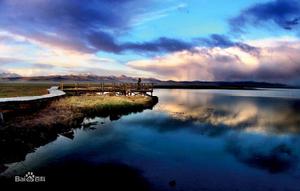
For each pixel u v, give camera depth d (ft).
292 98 226.79
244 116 94.27
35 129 48.52
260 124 76.33
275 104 153.38
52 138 49.39
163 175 33.17
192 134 59.31
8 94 101.35
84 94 122.72
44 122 54.24
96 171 33.65
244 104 149.69
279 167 37.88
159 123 72.69
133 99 125.08
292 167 37.93
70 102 87.30
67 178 30.96
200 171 35.17
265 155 43.96
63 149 43.14
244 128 69.00
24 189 27.66
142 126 67.41
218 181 31.94
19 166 34.42
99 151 42.91
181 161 39.22
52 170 33.47
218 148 47.62
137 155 41.50
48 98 77.00
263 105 144.97
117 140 51.06
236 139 55.67
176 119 81.15
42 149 42.60
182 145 48.85
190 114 94.94
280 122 80.74
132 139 52.49
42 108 68.64
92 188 28.48
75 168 34.47
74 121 63.21
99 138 52.13
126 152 42.96
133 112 95.55
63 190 27.78
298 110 118.52
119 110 93.71
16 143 40.19
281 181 32.63
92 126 63.93
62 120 59.82
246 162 39.88
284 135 60.70
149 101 130.93
